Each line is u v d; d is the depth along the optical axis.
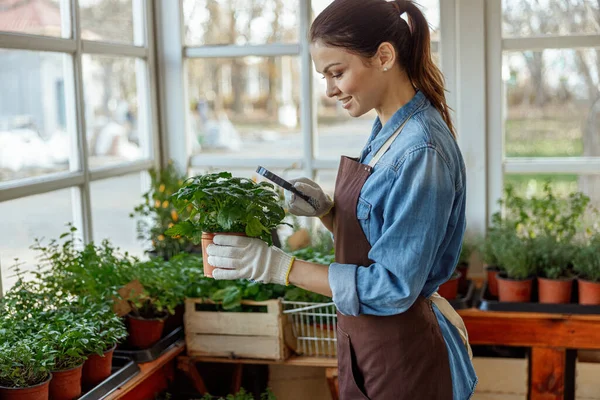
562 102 3.31
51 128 2.99
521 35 3.26
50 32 2.79
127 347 2.71
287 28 3.41
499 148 3.32
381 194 1.70
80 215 2.96
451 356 1.87
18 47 2.54
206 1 3.48
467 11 3.21
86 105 2.99
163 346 2.75
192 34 3.52
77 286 2.55
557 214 3.19
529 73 3.31
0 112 3.03
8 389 2.05
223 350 2.81
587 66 3.27
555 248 3.06
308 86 3.39
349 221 1.77
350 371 1.86
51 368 2.18
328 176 3.46
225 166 3.54
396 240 1.63
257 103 4.20
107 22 3.21
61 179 2.80
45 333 2.16
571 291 3.01
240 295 2.77
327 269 1.74
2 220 2.57
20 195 2.57
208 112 4.03
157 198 3.31
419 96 1.77
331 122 3.59
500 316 2.99
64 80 2.90
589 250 3.00
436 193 1.64
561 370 2.98
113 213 3.25
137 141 3.52
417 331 1.79
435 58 3.30
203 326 2.81
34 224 2.74
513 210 3.24
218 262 1.78
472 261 3.41
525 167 3.32
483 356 3.27
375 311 1.70
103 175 3.08
